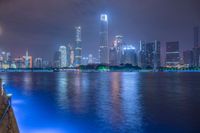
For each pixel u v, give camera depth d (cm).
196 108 4003
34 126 2697
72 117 3198
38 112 3562
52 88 8312
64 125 2750
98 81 13050
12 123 1545
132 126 2697
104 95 6109
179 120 3025
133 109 3869
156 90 7719
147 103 4609
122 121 2956
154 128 2612
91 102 4716
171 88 8575
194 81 13550
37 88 8325
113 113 3500
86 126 2695
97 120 3012
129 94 6400
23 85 9806
